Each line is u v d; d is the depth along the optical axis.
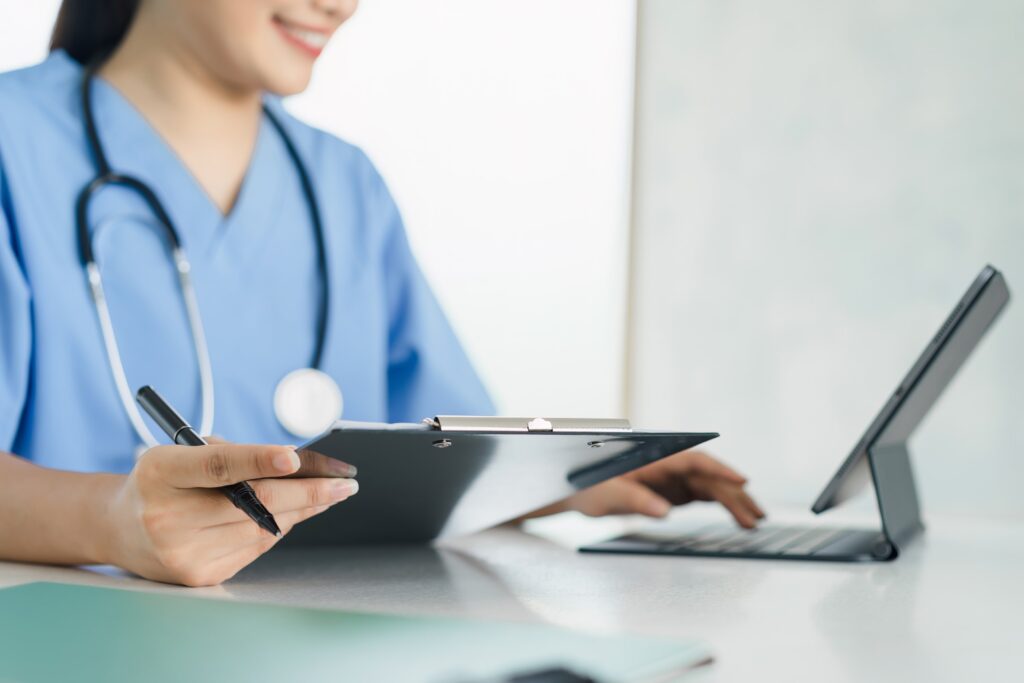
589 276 2.00
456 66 2.00
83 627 0.43
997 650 0.43
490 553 0.75
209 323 1.21
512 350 2.01
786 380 1.84
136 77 1.23
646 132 1.97
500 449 0.58
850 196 1.79
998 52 1.68
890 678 0.38
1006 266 1.67
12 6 1.46
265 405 1.24
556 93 2.04
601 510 0.92
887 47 1.76
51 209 1.13
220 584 0.59
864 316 1.78
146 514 0.56
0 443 1.02
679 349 1.93
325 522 0.69
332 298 1.30
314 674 0.35
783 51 1.85
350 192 1.37
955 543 0.84
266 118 1.31
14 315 1.05
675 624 0.48
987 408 1.64
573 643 0.39
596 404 1.98
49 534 0.63
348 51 1.88
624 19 2.00
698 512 1.25
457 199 2.00
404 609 0.51
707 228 1.91
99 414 1.11
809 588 0.59
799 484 1.82
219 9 1.22
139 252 1.17
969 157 1.70
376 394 1.33
